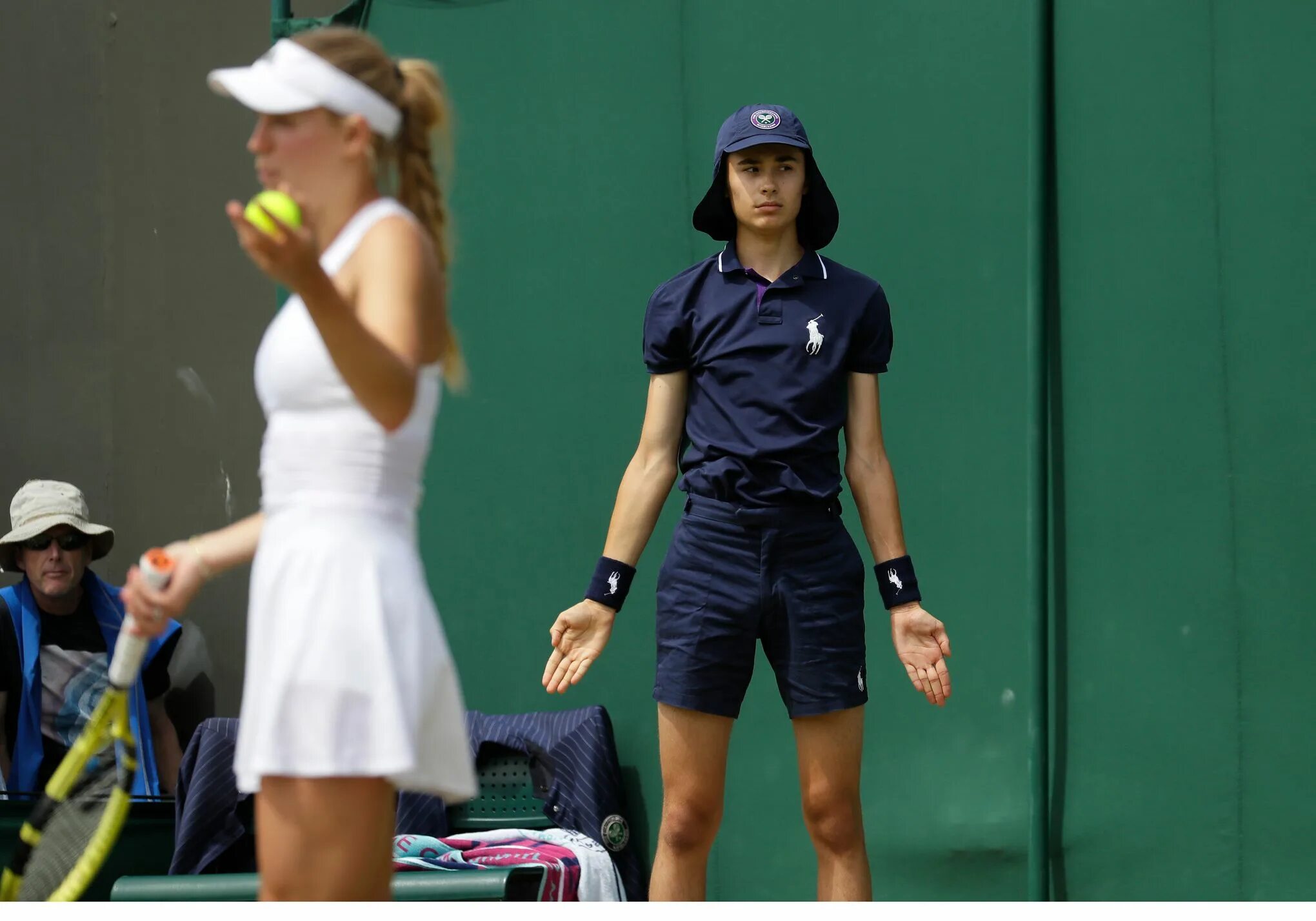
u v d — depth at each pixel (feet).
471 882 43.32
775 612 43.06
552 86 59.06
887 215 54.70
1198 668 50.37
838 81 55.52
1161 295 51.52
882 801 53.36
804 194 45.57
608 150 58.34
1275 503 49.88
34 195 68.90
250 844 54.90
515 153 59.36
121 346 67.62
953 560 53.26
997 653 52.54
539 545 58.29
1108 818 50.80
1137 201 51.90
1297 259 50.11
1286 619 49.52
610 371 57.93
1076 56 52.75
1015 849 51.80
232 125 66.59
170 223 67.31
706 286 44.80
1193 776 50.11
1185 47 51.57
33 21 69.10
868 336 44.62
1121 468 51.60
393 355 22.74
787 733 54.54
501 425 59.00
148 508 66.90
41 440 68.18
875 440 44.91
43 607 59.62
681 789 43.50
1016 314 53.01
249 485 65.57
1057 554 52.08
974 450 53.26
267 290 65.87
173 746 61.62
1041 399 51.85
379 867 24.09
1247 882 49.32
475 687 58.65
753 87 56.49
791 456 43.06
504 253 59.31
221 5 66.80
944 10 54.34
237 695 63.98
